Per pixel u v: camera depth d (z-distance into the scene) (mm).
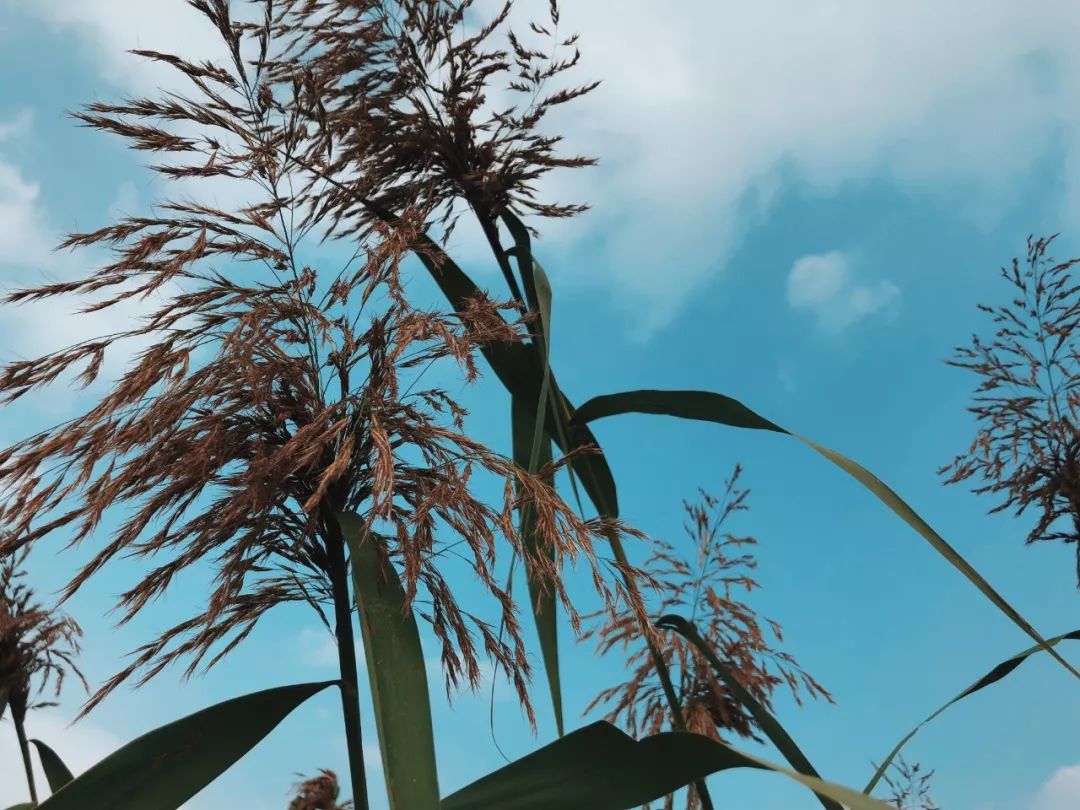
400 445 562
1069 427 1256
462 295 829
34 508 479
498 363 859
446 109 837
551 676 731
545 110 856
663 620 825
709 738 477
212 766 493
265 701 511
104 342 517
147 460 508
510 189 870
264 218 592
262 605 559
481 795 496
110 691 531
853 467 675
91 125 550
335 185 791
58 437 484
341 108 804
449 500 511
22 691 989
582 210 892
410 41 819
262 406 552
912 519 653
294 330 560
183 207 559
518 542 510
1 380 488
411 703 470
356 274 554
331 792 1528
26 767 980
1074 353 1292
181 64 577
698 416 786
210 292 545
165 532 528
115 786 477
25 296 510
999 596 623
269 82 770
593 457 871
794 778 442
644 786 494
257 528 540
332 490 558
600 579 555
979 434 1332
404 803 441
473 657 547
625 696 1355
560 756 500
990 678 691
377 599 502
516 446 877
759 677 1313
